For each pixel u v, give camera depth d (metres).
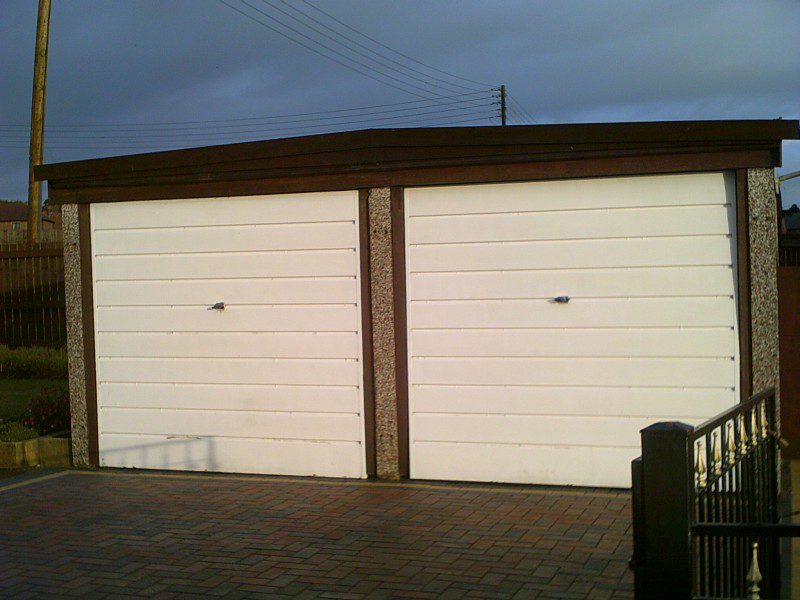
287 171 8.00
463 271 7.57
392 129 7.65
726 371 6.91
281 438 8.15
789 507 6.24
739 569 4.42
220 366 8.33
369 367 7.85
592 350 7.25
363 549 5.90
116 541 6.27
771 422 5.57
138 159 8.41
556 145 7.24
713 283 6.95
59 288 15.06
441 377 7.64
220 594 5.18
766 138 6.71
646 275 7.11
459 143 7.47
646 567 3.25
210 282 8.34
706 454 3.88
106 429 8.73
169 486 7.89
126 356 8.65
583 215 7.26
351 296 7.90
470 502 6.97
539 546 5.82
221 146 8.16
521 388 7.43
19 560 5.91
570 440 7.32
